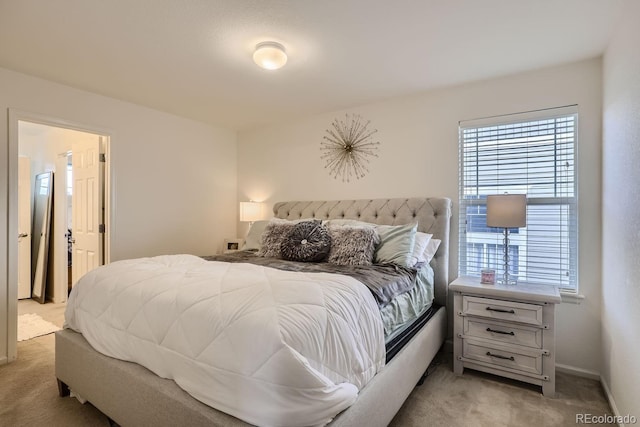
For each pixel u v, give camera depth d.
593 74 2.32
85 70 2.53
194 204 3.88
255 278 1.56
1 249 2.48
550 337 2.07
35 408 1.90
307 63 2.40
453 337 2.57
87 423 1.76
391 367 1.59
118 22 1.89
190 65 2.44
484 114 2.72
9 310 2.52
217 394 1.17
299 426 1.05
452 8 1.75
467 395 2.09
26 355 2.62
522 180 2.59
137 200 3.36
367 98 3.13
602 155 2.24
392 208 2.99
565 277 2.42
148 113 3.44
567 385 2.21
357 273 1.95
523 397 2.07
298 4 1.73
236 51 2.23
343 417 1.19
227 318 1.23
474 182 2.79
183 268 1.88
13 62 2.40
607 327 2.08
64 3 1.72
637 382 1.52
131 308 1.55
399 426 1.77
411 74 2.59
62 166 4.15
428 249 2.68
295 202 3.68
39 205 4.44
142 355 1.46
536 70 2.51
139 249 3.37
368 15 1.82
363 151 3.33
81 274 3.54
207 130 4.03
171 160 3.65
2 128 2.49
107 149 3.17
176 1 1.70
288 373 1.06
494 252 2.69
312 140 3.71
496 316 2.22
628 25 1.68
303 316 1.21
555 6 1.73
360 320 1.43
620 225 1.80
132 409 1.45
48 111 2.73
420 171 3.01
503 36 2.03
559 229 2.45
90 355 1.69
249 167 4.27
